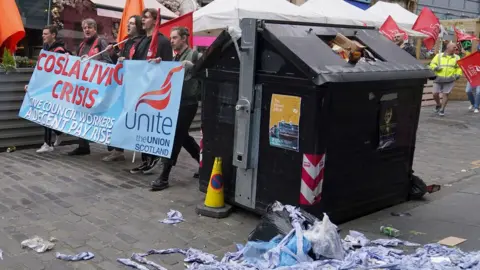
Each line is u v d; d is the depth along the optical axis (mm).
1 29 7570
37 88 7289
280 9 9867
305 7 11617
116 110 6375
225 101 4977
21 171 6332
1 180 5906
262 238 4086
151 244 4273
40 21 11883
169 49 6117
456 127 11062
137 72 6094
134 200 5395
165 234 4500
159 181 5801
